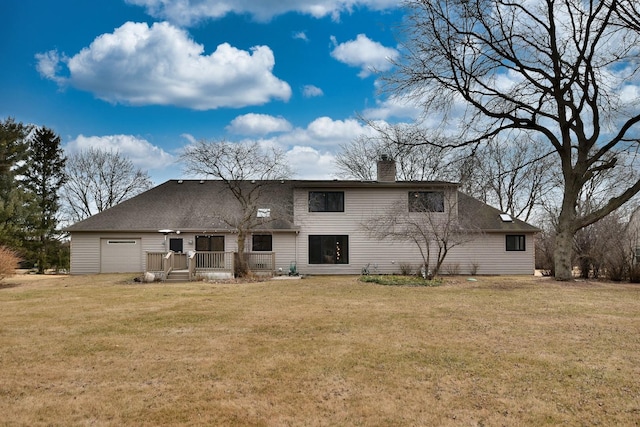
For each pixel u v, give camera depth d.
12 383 5.69
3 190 29.47
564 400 5.07
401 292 15.30
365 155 39.44
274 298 13.84
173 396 5.24
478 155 19.33
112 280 20.44
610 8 16.36
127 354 7.07
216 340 8.02
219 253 21.98
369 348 7.40
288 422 4.54
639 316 10.41
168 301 13.20
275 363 6.55
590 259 20.66
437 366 6.38
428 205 24.11
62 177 40.66
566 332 8.63
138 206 26.27
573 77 17.73
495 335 8.37
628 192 17.83
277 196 27.22
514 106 19.28
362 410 4.82
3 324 9.58
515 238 24.92
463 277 22.25
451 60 18.11
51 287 17.53
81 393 5.34
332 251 24.80
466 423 4.49
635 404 4.93
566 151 19.05
